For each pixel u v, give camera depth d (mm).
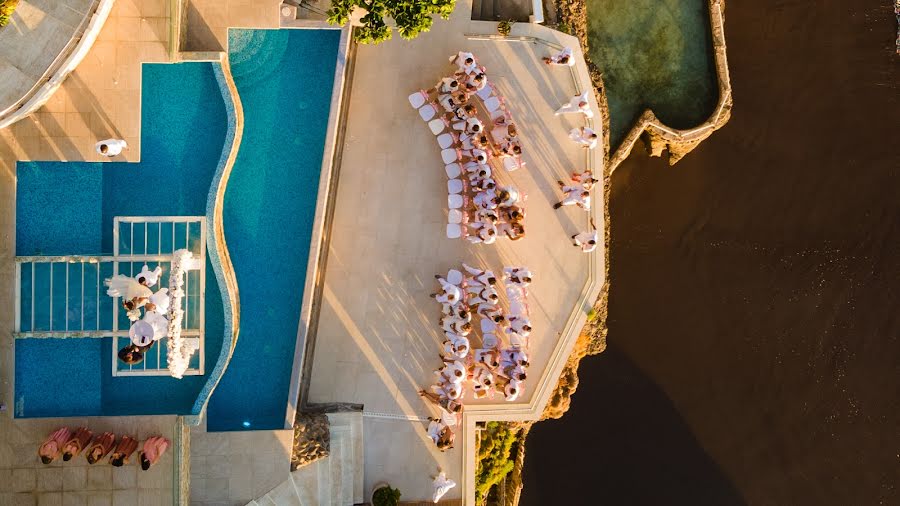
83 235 16609
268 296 17703
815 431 21594
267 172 17672
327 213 18344
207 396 16578
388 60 18406
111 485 16281
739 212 21453
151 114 16797
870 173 21641
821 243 21594
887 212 21609
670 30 20859
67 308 16453
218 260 16500
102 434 16344
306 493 17500
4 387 16266
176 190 16844
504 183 18891
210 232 16422
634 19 20750
